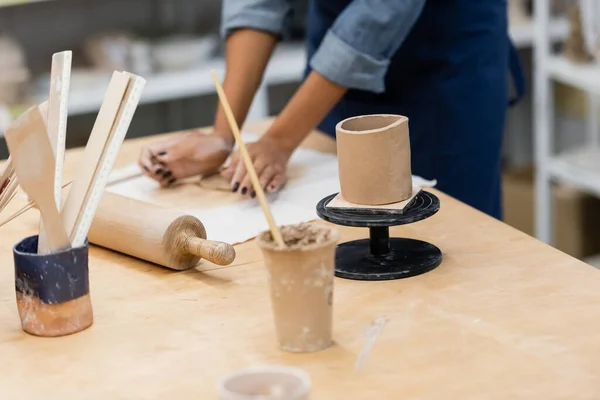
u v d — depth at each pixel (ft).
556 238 11.57
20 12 12.05
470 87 6.51
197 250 4.26
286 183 5.60
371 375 3.26
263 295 4.04
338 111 6.88
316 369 3.34
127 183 5.78
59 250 3.72
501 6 6.70
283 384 2.84
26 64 12.29
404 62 6.46
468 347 3.43
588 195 11.34
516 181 12.82
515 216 12.41
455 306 3.79
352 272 4.14
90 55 11.84
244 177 5.35
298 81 12.75
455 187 6.72
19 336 3.79
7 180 4.11
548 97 10.93
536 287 3.92
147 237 4.35
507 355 3.34
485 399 3.05
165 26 13.01
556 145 11.99
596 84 9.96
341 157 4.18
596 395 3.05
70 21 12.39
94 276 4.39
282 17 6.36
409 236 4.65
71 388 3.32
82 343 3.68
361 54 5.54
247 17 6.26
